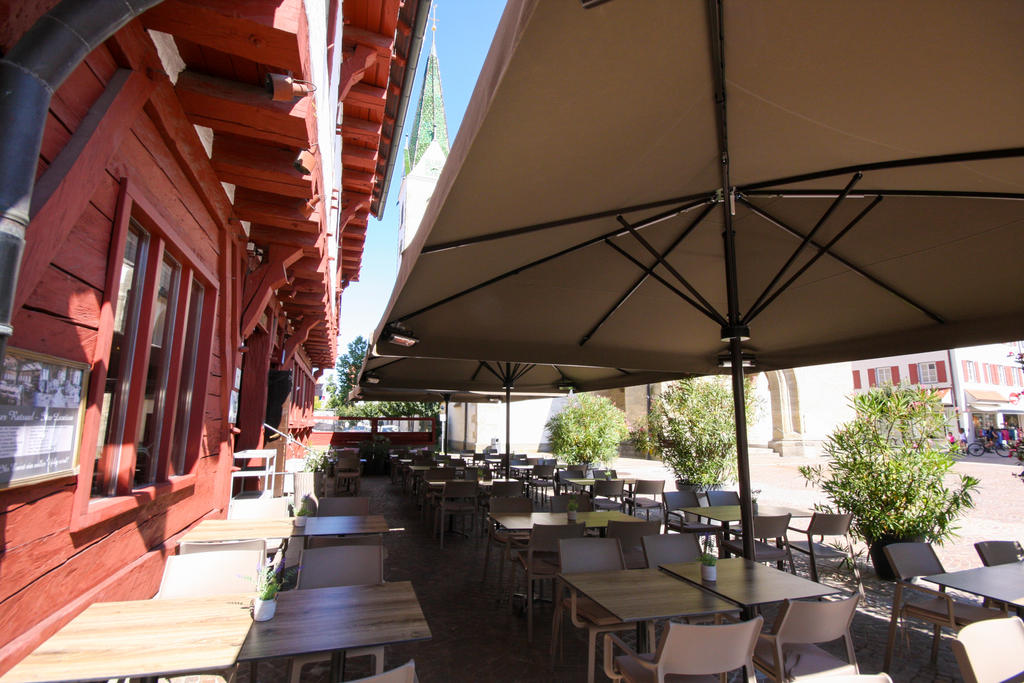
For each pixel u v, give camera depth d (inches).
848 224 131.9
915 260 143.1
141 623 84.3
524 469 468.4
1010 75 71.7
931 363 1274.6
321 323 368.5
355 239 370.0
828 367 870.4
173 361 123.0
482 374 378.0
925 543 152.0
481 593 198.8
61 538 76.9
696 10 68.6
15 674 66.2
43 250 60.3
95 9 42.5
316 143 108.7
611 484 318.3
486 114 73.8
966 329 157.9
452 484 277.7
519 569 229.0
